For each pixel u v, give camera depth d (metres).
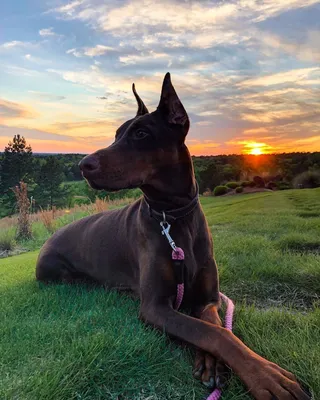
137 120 0.75
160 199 0.75
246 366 0.51
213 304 0.75
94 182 0.70
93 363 0.56
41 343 0.66
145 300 0.73
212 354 0.56
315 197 4.12
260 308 0.90
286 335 0.65
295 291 0.99
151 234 0.76
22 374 0.55
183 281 0.74
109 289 0.98
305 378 0.52
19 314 0.85
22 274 1.40
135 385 0.54
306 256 1.26
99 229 1.00
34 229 3.89
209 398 0.51
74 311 0.82
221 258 1.23
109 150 0.72
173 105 0.75
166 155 0.74
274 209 3.04
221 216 3.00
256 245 1.44
